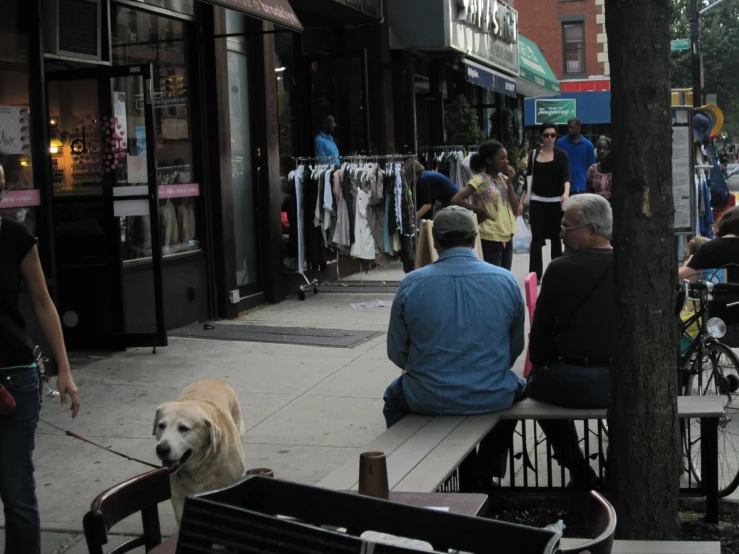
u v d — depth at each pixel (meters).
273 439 6.28
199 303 10.41
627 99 3.82
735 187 42.56
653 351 3.97
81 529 4.84
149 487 3.06
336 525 2.49
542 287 4.99
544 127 12.34
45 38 8.13
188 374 8.03
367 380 7.84
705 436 4.95
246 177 11.51
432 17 15.16
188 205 10.28
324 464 5.75
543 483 5.65
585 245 5.01
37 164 7.88
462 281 4.94
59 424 6.61
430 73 18.22
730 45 44.12
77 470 5.70
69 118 8.85
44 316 3.93
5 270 3.76
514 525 2.28
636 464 4.03
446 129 18.84
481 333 4.91
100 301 8.94
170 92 9.97
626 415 4.04
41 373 3.88
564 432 5.31
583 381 4.88
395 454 4.33
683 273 6.69
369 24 15.04
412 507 2.40
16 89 7.77
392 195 11.68
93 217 8.88
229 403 4.93
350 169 11.54
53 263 7.93
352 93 13.78
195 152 10.41
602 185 12.16
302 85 13.44
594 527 2.77
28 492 3.82
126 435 6.37
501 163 10.40
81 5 8.44
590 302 4.89
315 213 11.55
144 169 8.76
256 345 9.19
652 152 3.83
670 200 3.90
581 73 42.53
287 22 10.09
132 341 8.81
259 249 11.70
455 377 4.89
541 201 12.51
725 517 5.07
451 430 4.68
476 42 17.64
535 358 5.10
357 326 10.20
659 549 3.37
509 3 21.64
